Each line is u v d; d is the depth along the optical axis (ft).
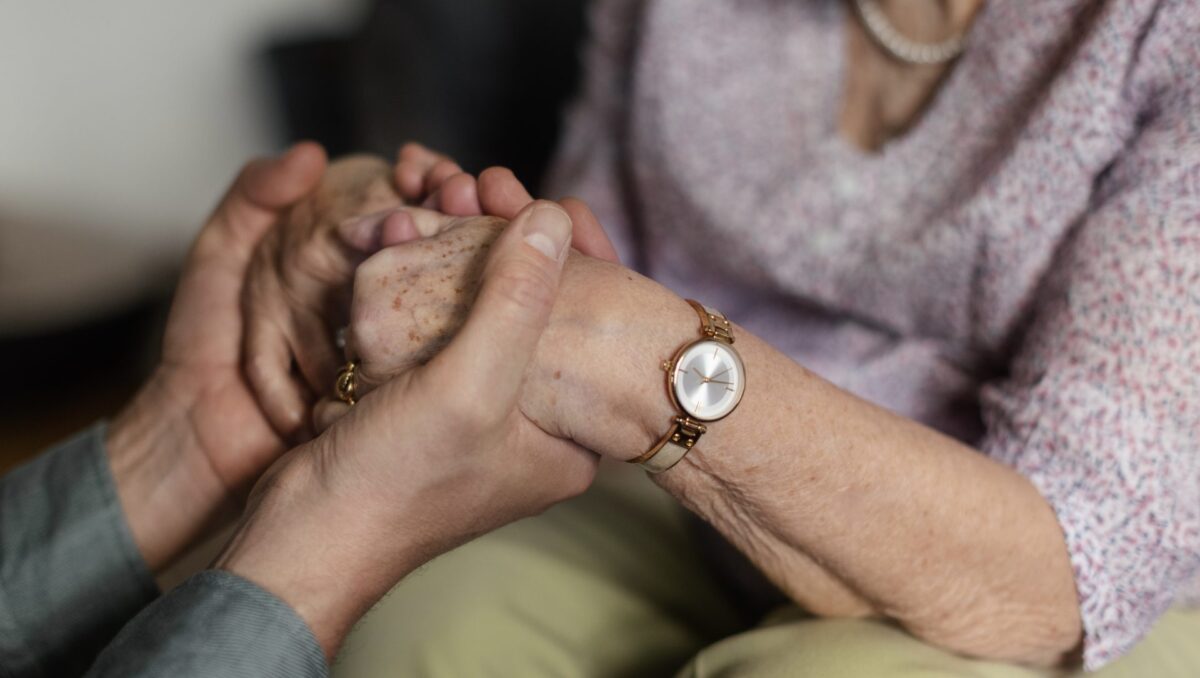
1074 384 2.11
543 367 1.94
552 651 2.42
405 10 4.49
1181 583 2.12
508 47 4.42
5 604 2.30
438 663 2.37
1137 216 2.10
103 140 6.47
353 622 1.94
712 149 2.84
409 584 2.52
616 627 2.48
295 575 1.88
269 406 2.41
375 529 1.90
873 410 2.08
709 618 2.58
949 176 2.47
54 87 6.23
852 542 2.04
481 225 2.08
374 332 2.02
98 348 5.34
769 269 2.75
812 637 2.13
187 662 1.81
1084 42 2.23
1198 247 2.04
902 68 2.64
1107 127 2.22
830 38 2.73
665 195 2.95
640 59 2.92
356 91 4.66
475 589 2.51
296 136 5.65
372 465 1.87
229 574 1.88
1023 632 2.12
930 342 2.57
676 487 2.08
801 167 2.73
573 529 2.71
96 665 1.86
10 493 2.41
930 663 2.08
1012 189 2.31
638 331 1.95
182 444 2.45
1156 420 2.06
